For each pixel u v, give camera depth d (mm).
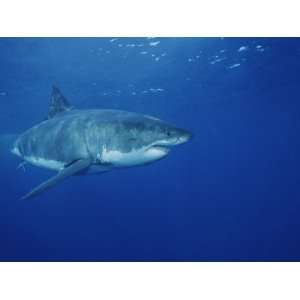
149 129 5672
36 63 18250
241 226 33188
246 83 23031
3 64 18141
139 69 19703
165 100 26484
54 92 7762
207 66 19547
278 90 25031
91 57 17906
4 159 31141
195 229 31828
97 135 6004
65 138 6477
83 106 26422
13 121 29422
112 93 23688
